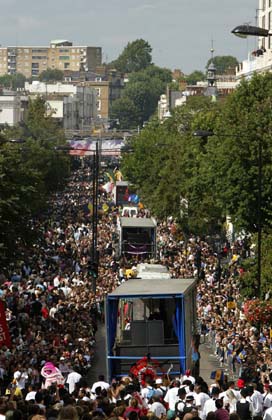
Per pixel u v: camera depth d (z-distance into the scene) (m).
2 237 90.94
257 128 102.88
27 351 62.94
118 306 59.25
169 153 150.50
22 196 95.44
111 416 36.03
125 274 105.81
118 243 139.62
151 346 59.00
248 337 74.06
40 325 74.25
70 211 193.38
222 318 82.81
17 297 81.81
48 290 93.00
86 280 106.88
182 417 37.69
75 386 50.38
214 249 129.62
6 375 58.09
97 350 81.38
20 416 34.66
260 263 82.94
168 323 59.06
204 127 138.25
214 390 47.69
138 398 44.00
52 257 121.00
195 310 66.69
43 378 56.56
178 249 139.62
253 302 74.50
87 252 133.25
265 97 109.50
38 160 192.88
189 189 129.62
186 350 59.00
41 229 130.00
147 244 136.38
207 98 199.88
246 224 101.50
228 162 101.31
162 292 59.31
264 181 100.25
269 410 44.16
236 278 96.88
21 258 103.19
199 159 129.12
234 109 109.75
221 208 107.38
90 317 84.94
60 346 67.00
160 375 57.81
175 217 146.12
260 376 59.50
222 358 76.12
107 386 49.91
